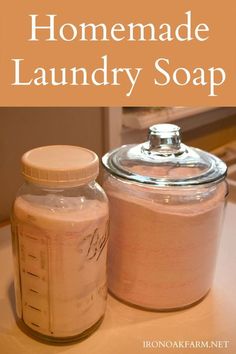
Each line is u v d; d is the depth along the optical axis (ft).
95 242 1.27
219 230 1.53
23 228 1.23
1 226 2.18
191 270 1.45
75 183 1.19
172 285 1.45
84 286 1.28
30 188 1.27
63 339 1.34
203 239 1.43
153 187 1.36
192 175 1.40
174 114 2.99
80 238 1.21
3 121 2.11
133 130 2.83
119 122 2.65
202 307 1.54
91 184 1.32
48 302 1.28
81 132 2.50
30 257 1.25
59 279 1.24
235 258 1.86
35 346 1.35
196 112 3.21
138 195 1.40
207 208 1.40
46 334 1.34
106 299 1.48
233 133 4.08
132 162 1.49
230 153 3.72
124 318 1.48
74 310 1.30
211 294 1.62
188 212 1.37
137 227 1.40
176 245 1.39
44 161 1.22
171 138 1.52
